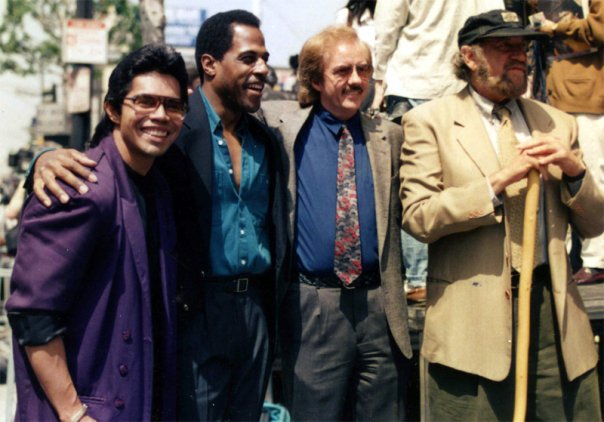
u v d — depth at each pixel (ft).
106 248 8.80
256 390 10.70
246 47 10.36
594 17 14.29
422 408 12.66
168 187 9.78
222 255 10.32
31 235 8.61
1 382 18.38
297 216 11.10
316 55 11.10
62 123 59.36
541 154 10.03
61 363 8.59
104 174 8.86
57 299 8.52
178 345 10.11
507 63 10.43
